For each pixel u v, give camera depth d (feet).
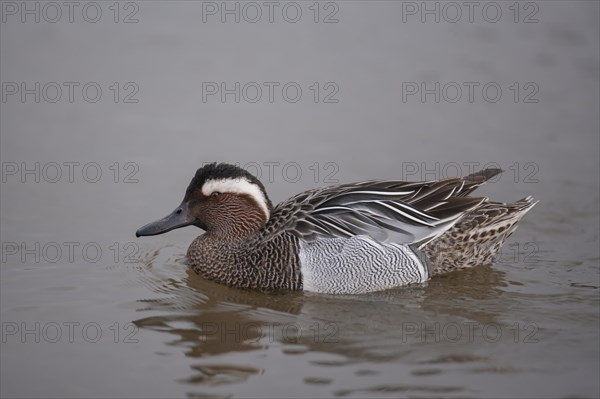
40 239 49.47
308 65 69.31
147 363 37.32
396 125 63.31
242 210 47.37
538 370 36.91
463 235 46.98
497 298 44.29
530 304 43.57
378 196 46.85
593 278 46.75
